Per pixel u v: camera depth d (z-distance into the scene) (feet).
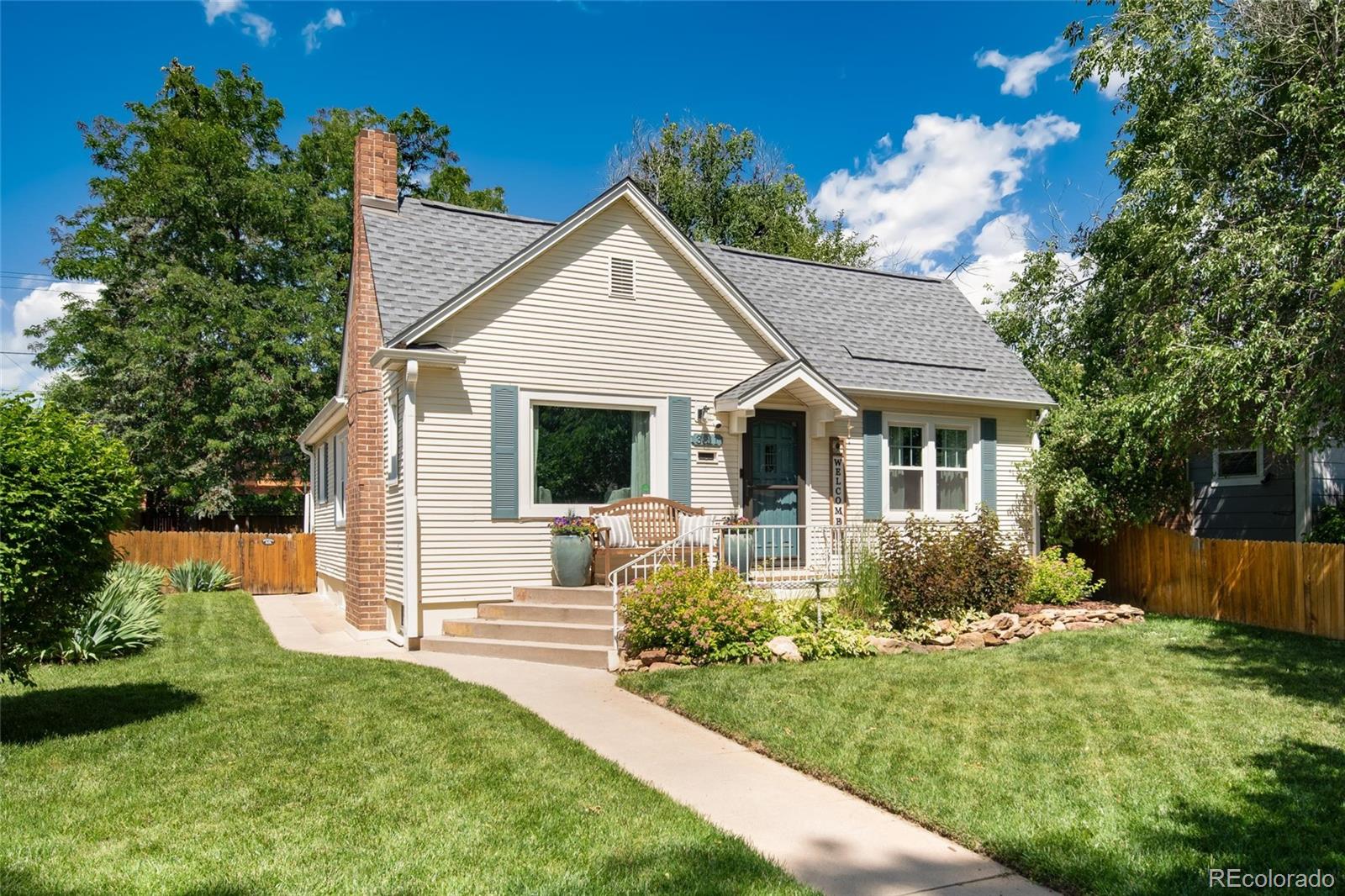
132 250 87.81
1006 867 14.38
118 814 15.74
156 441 82.99
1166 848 14.53
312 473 70.85
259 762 18.98
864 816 16.67
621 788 17.67
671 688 26.18
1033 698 25.17
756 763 19.95
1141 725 22.33
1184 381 37.55
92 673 29.14
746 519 41.47
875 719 22.77
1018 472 49.01
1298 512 49.49
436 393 36.09
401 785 17.56
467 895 12.71
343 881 13.08
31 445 20.15
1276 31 42.63
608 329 39.63
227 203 87.51
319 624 46.21
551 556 37.32
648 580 32.81
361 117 102.83
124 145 94.94
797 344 45.91
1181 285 43.47
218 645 36.11
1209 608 42.60
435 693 25.88
